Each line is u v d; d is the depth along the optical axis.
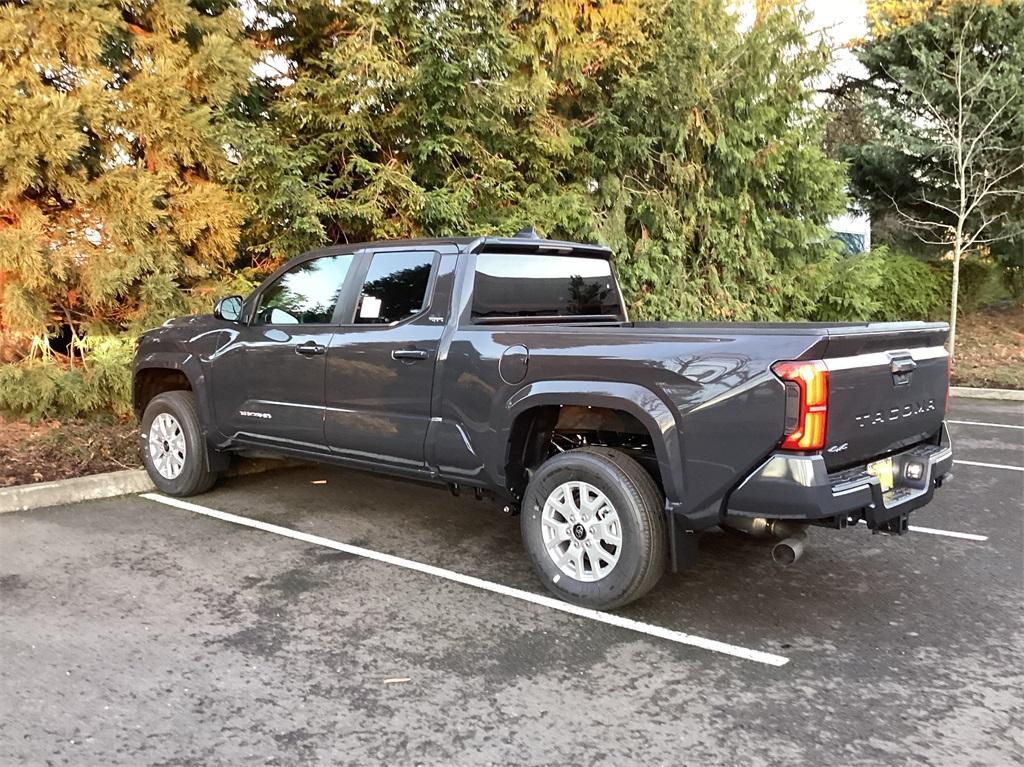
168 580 4.58
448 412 4.70
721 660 3.66
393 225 9.41
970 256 18.16
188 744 2.96
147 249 7.98
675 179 11.92
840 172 14.47
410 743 2.98
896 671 3.54
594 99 11.51
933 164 16.38
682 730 3.07
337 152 9.58
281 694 3.33
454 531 5.57
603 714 3.19
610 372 4.07
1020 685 3.41
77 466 6.71
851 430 3.73
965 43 15.55
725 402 3.71
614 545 4.11
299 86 9.20
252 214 9.05
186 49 8.55
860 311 14.72
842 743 2.98
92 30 7.57
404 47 9.17
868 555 5.12
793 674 3.52
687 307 12.48
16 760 2.83
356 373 5.11
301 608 4.21
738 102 12.35
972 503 6.32
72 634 3.85
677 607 4.28
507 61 9.93
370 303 5.19
